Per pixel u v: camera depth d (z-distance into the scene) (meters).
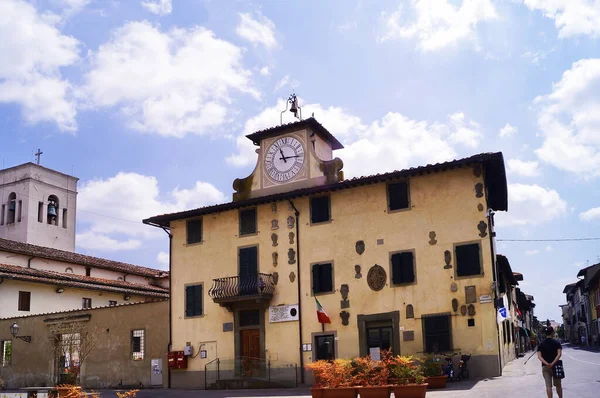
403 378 19.33
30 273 39.38
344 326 28.45
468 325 25.88
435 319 26.53
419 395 18.55
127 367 33.53
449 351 25.95
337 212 29.83
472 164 27.03
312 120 32.25
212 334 31.73
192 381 31.61
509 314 39.53
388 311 27.58
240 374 30.31
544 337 15.45
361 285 28.45
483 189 26.77
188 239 33.69
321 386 19.89
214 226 33.09
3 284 37.44
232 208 32.53
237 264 31.89
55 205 60.88
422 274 27.20
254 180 33.34
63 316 35.72
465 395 19.48
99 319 34.84
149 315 33.59
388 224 28.42
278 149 33.09
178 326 32.72
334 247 29.50
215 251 32.72
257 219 31.91
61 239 60.25
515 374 25.91
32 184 58.03
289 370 29.20
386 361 20.33
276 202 31.55
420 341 26.62
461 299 26.20
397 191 28.58
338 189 29.86
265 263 31.14
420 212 27.83
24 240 56.25
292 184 32.12
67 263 45.50
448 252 26.88
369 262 28.50
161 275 53.75
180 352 32.00
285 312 29.98
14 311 37.81
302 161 32.25
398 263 27.80
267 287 30.52
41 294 39.62
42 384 35.09
